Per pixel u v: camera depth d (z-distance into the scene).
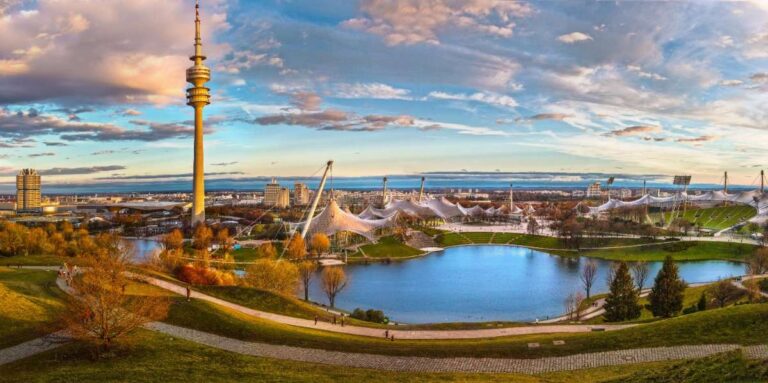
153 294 90.25
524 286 165.25
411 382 52.62
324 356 63.97
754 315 68.00
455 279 178.50
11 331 67.31
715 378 42.28
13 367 57.06
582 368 57.78
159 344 65.94
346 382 52.72
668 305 105.81
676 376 45.03
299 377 54.28
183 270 117.62
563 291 157.50
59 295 83.56
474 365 60.06
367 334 83.88
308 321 92.06
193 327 74.94
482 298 148.12
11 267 110.88
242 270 180.50
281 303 101.19
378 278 180.50
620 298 107.12
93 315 62.94
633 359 59.34
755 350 58.03
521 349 65.75
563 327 90.06
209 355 62.59
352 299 147.00
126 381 52.38
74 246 167.62
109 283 65.44
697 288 134.12
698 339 63.31
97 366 57.38
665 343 63.28
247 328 74.81
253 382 52.31
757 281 126.50
